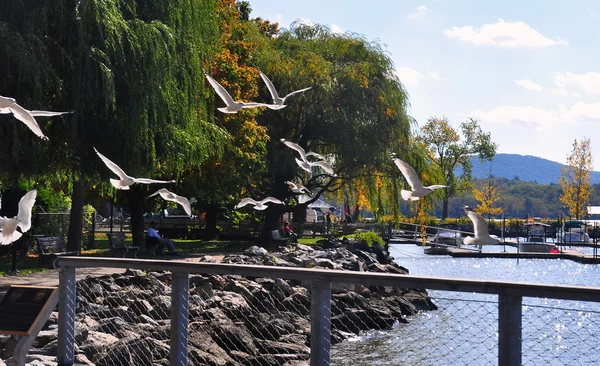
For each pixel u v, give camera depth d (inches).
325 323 312.2
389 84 1868.8
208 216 2123.5
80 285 698.2
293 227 2383.1
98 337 543.5
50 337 517.0
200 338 655.1
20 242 1204.5
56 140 948.0
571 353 475.5
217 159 1429.6
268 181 1904.5
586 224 3437.5
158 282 851.4
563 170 3914.9
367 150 1765.5
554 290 263.6
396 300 1089.4
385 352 703.7
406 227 3321.9
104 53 903.7
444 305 1012.5
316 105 1764.3
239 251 1562.5
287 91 1790.1
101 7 911.7
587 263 2303.2
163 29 1001.5
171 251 1400.1
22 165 912.3
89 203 1843.0
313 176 1891.0
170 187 1553.9
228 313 789.9
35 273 981.8
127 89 948.0
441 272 1934.1
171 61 997.8
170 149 1034.1
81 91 893.8
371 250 1894.7
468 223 3722.9
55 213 1275.8
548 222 4210.1
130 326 625.6
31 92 864.3
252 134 1552.7
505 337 273.4
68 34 904.3
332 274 310.8
